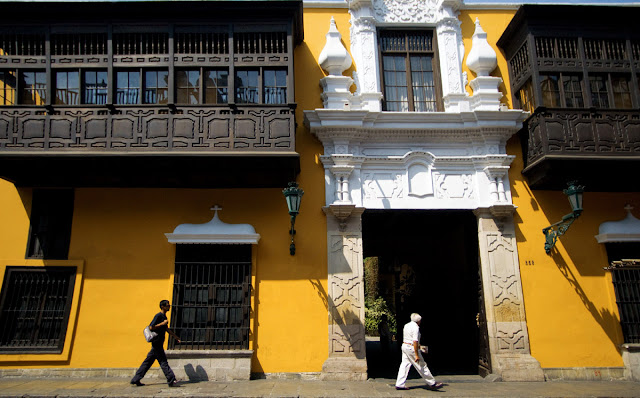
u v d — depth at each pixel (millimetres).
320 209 8352
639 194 8883
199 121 7613
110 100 7629
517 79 8953
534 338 8000
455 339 9961
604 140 7969
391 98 9102
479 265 8492
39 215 8266
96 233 8148
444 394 6543
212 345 7688
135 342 7711
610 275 8359
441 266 11250
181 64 7867
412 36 9438
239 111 7695
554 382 7609
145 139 7500
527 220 8492
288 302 7938
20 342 7672
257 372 7613
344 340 7758
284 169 7691
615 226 8477
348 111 8219
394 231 11320
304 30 9242
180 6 7820
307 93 8875
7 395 6203
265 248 8164
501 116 8445
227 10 7922
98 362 7613
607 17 8477
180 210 8305
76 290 7840
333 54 8688
